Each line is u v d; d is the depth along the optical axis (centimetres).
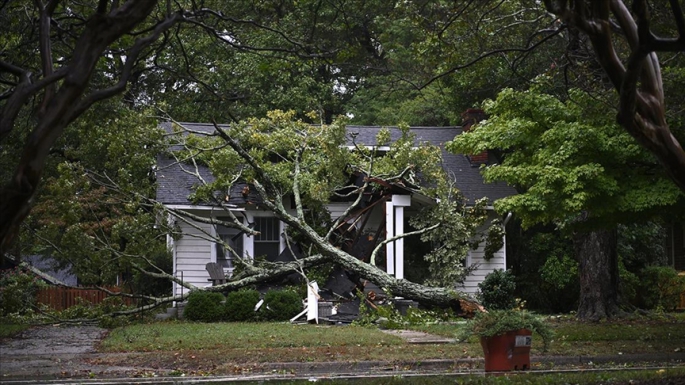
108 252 2761
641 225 3553
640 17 994
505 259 3438
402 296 2886
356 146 3198
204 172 3425
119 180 2873
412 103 4659
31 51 1858
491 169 2231
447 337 2256
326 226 3281
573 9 1079
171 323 2745
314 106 4316
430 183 3291
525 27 2242
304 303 2939
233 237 3238
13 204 823
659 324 2562
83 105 872
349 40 2256
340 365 1734
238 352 1916
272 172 3103
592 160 2061
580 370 1598
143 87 3669
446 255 3203
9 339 2314
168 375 1620
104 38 875
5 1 1523
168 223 3103
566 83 1802
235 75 4059
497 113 2341
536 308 3522
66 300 3512
